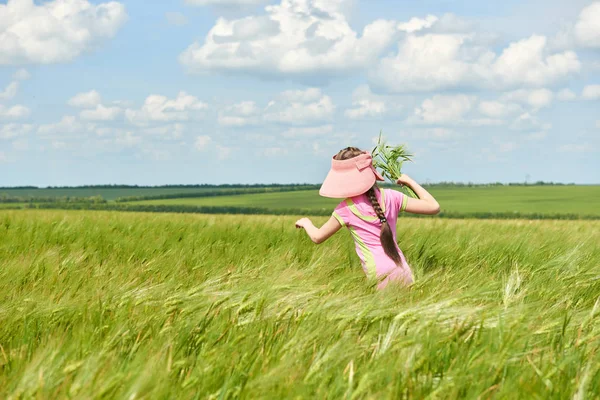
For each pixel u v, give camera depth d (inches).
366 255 168.1
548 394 83.3
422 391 83.7
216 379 85.8
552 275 173.3
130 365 86.3
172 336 103.3
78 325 112.7
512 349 93.3
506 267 210.5
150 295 130.0
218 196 5324.8
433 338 95.3
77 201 5492.1
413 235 268.5
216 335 105.3
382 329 106.7
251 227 312.7
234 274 161.3
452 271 189.2
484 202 3902.6
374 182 171.2
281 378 84.0
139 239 266.4
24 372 83.8
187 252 224.4
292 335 102.0
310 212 3250.5
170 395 80.3
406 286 141.3
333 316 109.8
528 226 367.2
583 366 92.0
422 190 175.6
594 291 156.6
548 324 107.7
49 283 157.4
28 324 113.6
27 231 286.8
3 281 161.0
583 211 3132.4
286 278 134.3
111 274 174.2
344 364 92.1
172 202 4722.0
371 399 78.4
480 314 106.2
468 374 87.3
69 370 84.2
